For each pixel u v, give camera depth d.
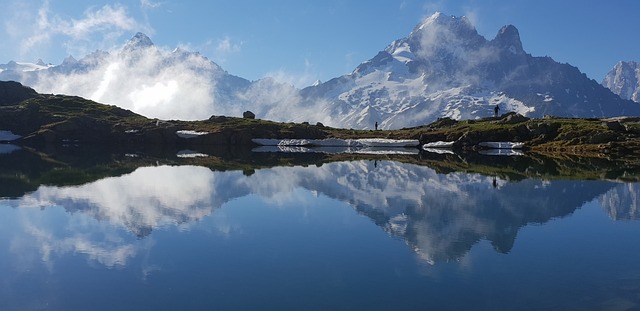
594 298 20.47
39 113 173.12
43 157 96.38
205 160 94.50
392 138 173.12
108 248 27.91
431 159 101.56
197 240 29.70
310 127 186.12
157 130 166.88
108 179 60.00
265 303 19.77
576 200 46.00
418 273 23.56
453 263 25.28
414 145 160.00
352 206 42.38
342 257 26.20
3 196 45.91
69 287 21.61
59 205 41.41
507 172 72.00
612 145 115.94
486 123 171.88
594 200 45.94
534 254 27.09
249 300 20.08
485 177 65.31
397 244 29.06
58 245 28.55
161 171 70.50
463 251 27.69
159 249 27.64
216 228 33.06
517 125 151.12
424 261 25.58
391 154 121.50
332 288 21.44
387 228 33.44
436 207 42.09
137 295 20.66
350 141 165.00
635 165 83.56
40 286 21.77
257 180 60.38
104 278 22.78
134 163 85.19
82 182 56.66
